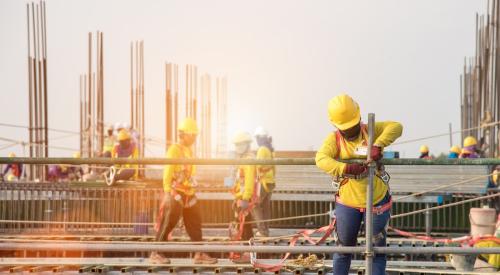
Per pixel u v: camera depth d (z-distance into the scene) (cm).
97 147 2850
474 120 2562
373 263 661
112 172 1650
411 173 1565
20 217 1698
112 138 2342
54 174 2403
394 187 1567
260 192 1238
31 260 1103
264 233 1231
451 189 1547
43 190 1700
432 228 1712
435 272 988
